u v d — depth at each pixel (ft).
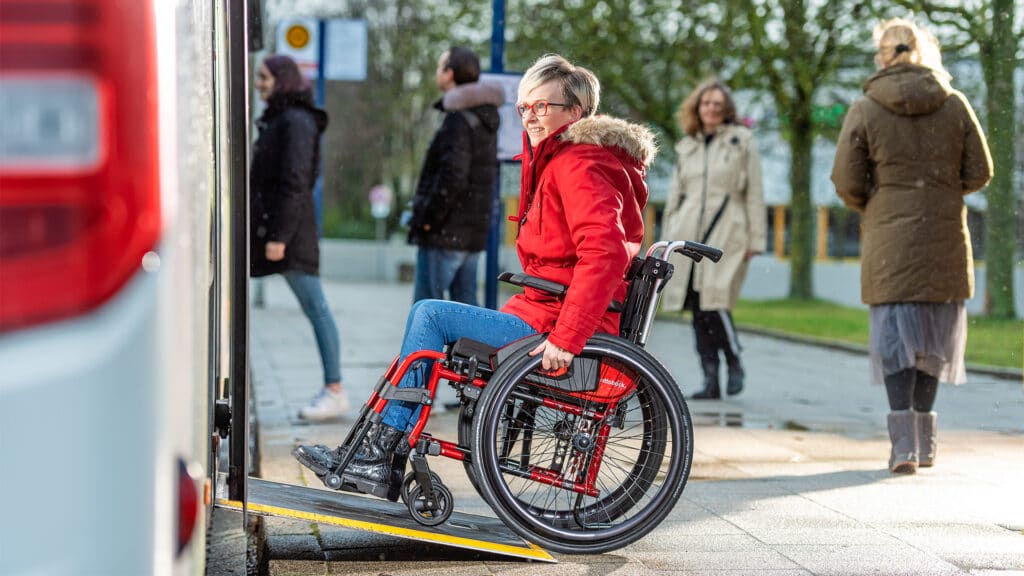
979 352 41.88
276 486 13.34
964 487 17.28
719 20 70.59
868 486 17.28
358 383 28.76
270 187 22.44
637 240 13.10
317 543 13.47
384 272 109.70
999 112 55.77
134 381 4.76
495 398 12.42
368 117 113.60
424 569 12.42
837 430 23.32
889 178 18.62
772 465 19.07
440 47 86.33
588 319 12.25
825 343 46.50
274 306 60.03
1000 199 57.41
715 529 14.46
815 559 12.98
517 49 76.23
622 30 72.43
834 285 91.81
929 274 18.28
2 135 4.57
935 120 18.53
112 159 4.66
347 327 47.52
